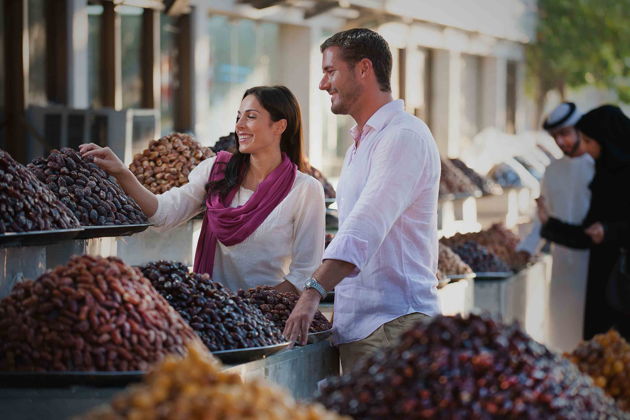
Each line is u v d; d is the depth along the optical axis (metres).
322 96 17.47
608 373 3.64
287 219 4.93
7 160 4.17
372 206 4.26
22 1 11.30
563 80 26.27
